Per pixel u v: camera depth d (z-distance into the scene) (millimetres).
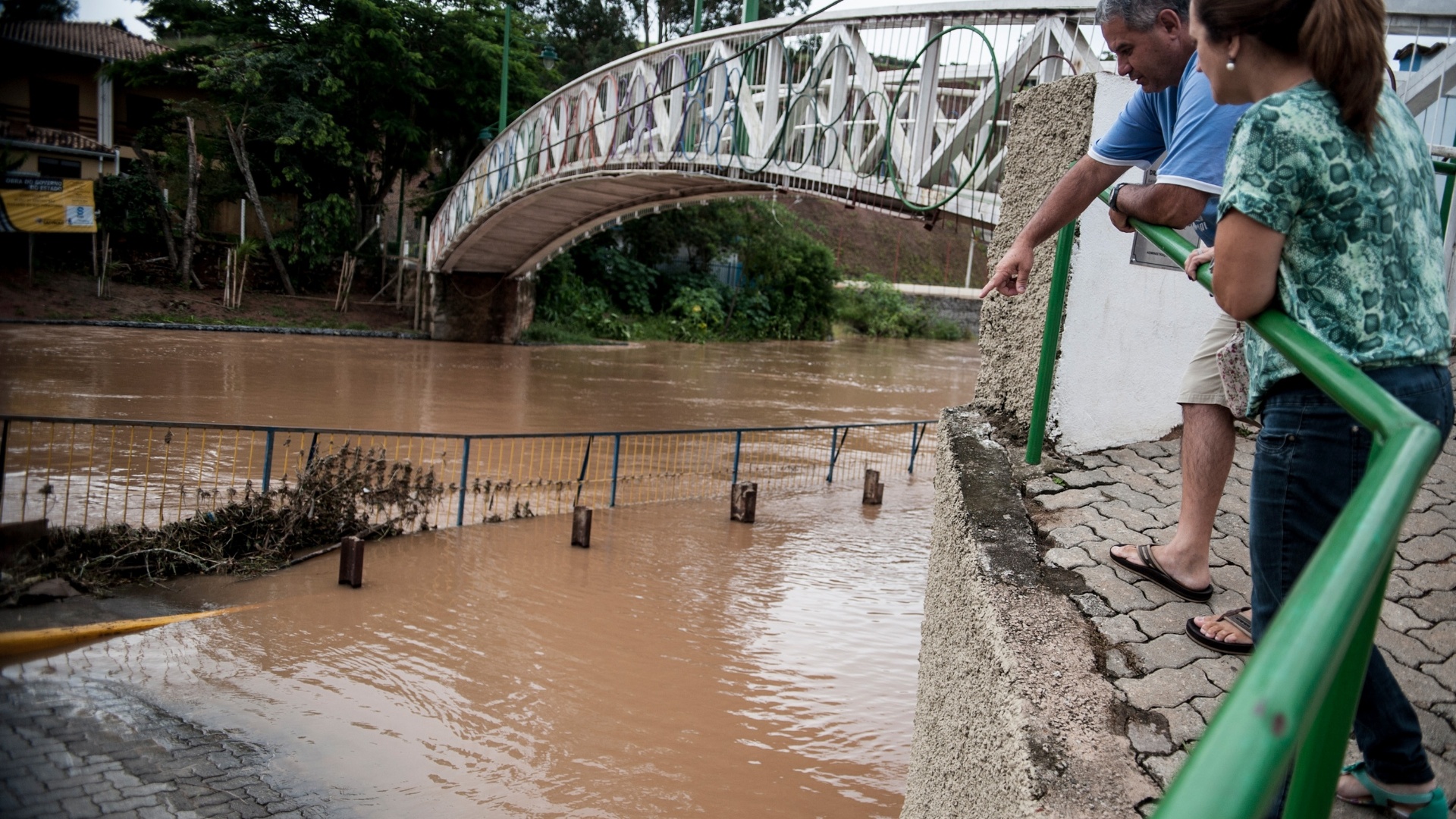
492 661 7465
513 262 30438
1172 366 4379
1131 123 3232
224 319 26734
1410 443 1246
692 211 40344
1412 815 2217
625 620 8531
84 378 16844
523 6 43281
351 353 24625
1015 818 2318
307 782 5461
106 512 8656
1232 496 4027
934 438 19219
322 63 28844
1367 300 1935
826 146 14727
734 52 16453
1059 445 4219
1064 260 3840
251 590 8430
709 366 29422
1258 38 1975
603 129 20531
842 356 37094
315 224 30094
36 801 4727
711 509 12695
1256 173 1933
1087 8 9703
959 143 11578
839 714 7133
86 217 23844
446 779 5777
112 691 6207
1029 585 3168
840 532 12141
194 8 28516
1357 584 1036
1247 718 892
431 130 33594
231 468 11961
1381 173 1912
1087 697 2615
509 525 11141
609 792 5836
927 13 11867
